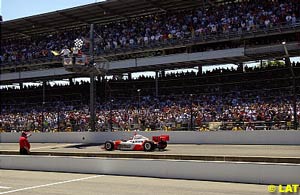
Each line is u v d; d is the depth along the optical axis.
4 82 46.88
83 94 41.94
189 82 37.69
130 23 40.94
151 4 36.88
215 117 27.19
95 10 38.75
